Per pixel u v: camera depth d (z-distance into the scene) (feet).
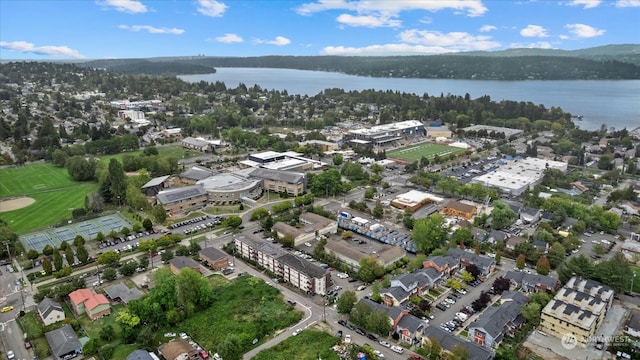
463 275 490.49
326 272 472.85
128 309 405.39
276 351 372.17
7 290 475.72
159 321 408.87
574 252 566.77
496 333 379.35
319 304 449.48
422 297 461.78
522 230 637.30
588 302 412.57
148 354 355.56
